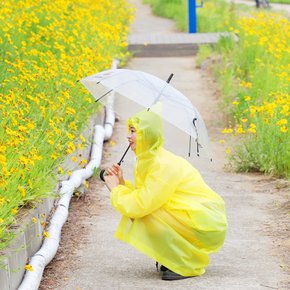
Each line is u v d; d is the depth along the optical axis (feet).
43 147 40.16
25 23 67.15
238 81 84.02
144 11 184.03
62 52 60.75
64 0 82.02
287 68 71.51
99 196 46.93
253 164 54.34
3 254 30.17
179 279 32.76
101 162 56.08
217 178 52.85
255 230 40.42
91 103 56.18
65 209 40.37
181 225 32.45
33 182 37.14
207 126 71.20
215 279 32.81
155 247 32.35
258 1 200.23
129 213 32.04
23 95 48.44
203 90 87.04
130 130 32.86
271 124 53.88
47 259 34.09
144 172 32.53
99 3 102.53
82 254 36.60
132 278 33.12
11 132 36.58
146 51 110.32
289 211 43.65
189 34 124.26
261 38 84.58
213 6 174.60
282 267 34.50
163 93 32.99
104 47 77.20
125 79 33.78
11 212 32.76
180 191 32.60
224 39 105.09
